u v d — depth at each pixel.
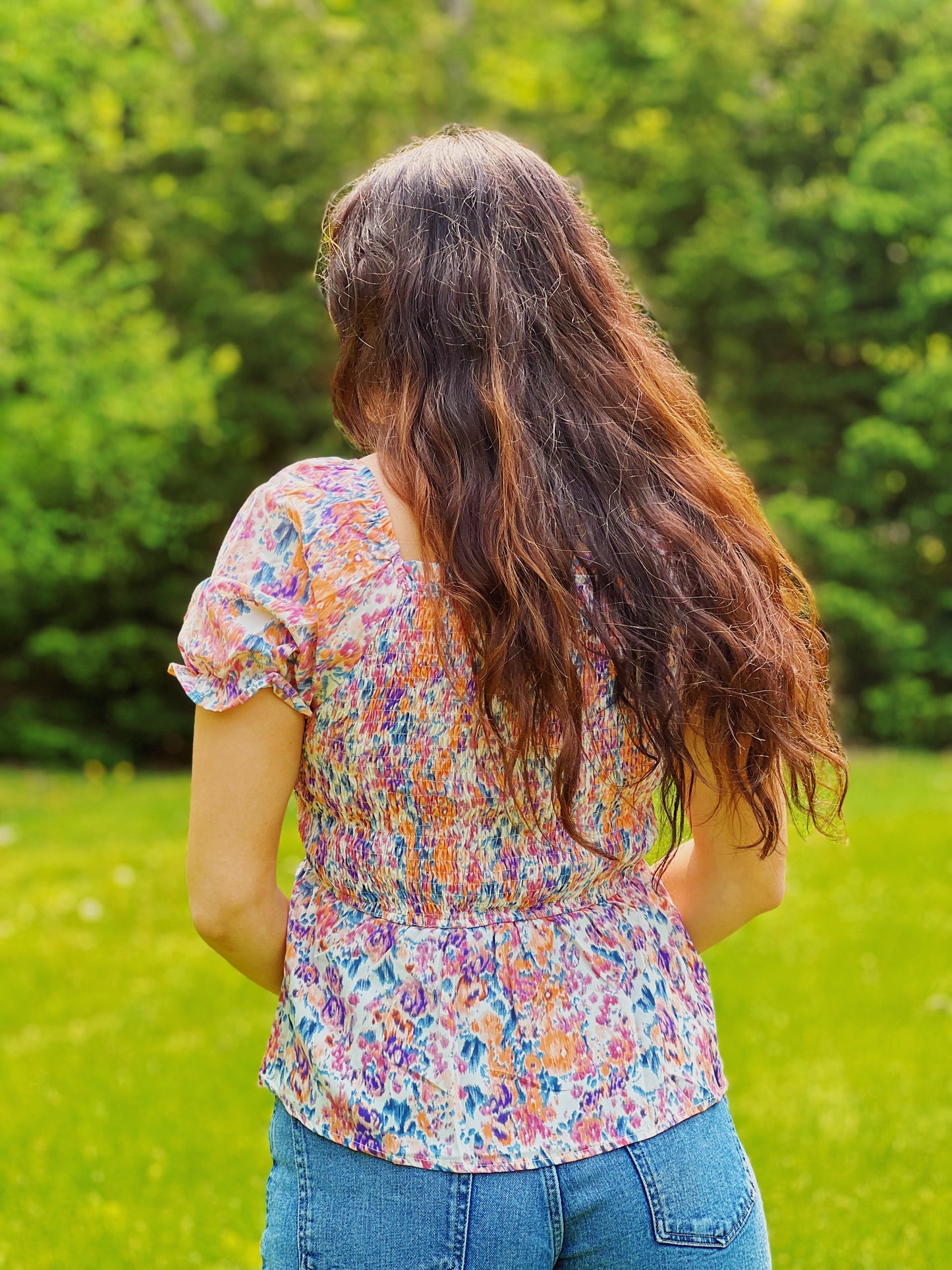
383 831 1.10
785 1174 2.91
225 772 1.10
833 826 1.29
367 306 1.16
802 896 5.09
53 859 6.43
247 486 12.58
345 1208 1.07
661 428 1.18
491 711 1.07
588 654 1.10
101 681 12.87
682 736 1.14
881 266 12.23
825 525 11.67
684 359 12.48
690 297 11.83
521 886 1.10
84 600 12.56
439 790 1.09
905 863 5.52
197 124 11.68
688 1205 1.08
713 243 11.45
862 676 12.11
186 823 7.50
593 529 1.11
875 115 12.05
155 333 11.12
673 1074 1.11
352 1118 1.07
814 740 1.21
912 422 11.96
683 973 1.17
